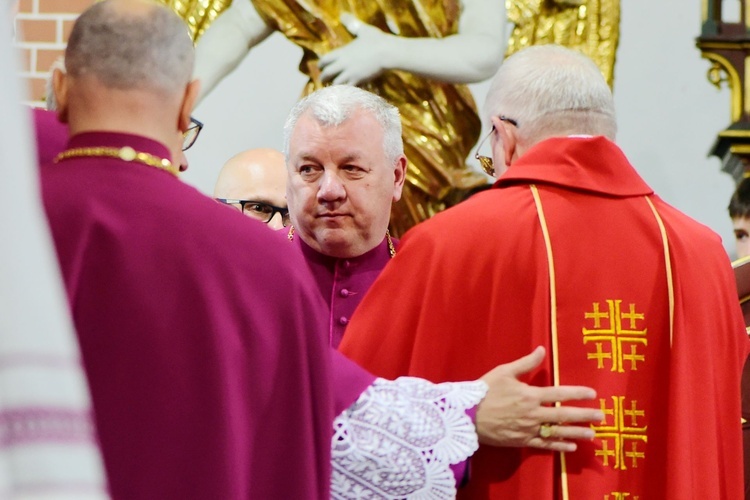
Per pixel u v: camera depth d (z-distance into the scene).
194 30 9.49
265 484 3.46
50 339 1.67
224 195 7.18
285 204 7.15
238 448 3.34
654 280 4.48
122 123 3.50
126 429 3.27
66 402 1.66
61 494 1.63
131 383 3.28
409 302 4.55
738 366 4.70
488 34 9.09
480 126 9.15
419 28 9.10
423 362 4.48
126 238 3.32
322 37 9.20
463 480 4.22
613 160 4.66
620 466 4.38
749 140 9.09
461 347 4.49
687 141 9.39
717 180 9.36
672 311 4.45
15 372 1.64
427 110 9.02
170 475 3.27
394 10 9.11
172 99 3.57
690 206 9.37
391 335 4.54
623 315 4.43
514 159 4.81
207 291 3.35
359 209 5.50
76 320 3.26
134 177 3.43
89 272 3.29
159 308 3.30
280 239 3.61
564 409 4.21
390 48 8.97
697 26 9.43
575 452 4.38
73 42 3.54
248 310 3.42
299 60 9.46
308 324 3.55
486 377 4.26
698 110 9.39
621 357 4.41
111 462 3.25
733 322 4.70
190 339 3.32
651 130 9.42
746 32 9.34
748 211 8.99
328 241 5.55
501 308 4.46
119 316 3.28
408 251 4.61
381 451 4.00
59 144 4.24
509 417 4.18
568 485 4.36
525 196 4.59
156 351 3.28
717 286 4.64
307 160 5.48
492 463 4.40
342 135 5.43
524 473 4.34
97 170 3.42
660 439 4.40
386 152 5.53
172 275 3.33
